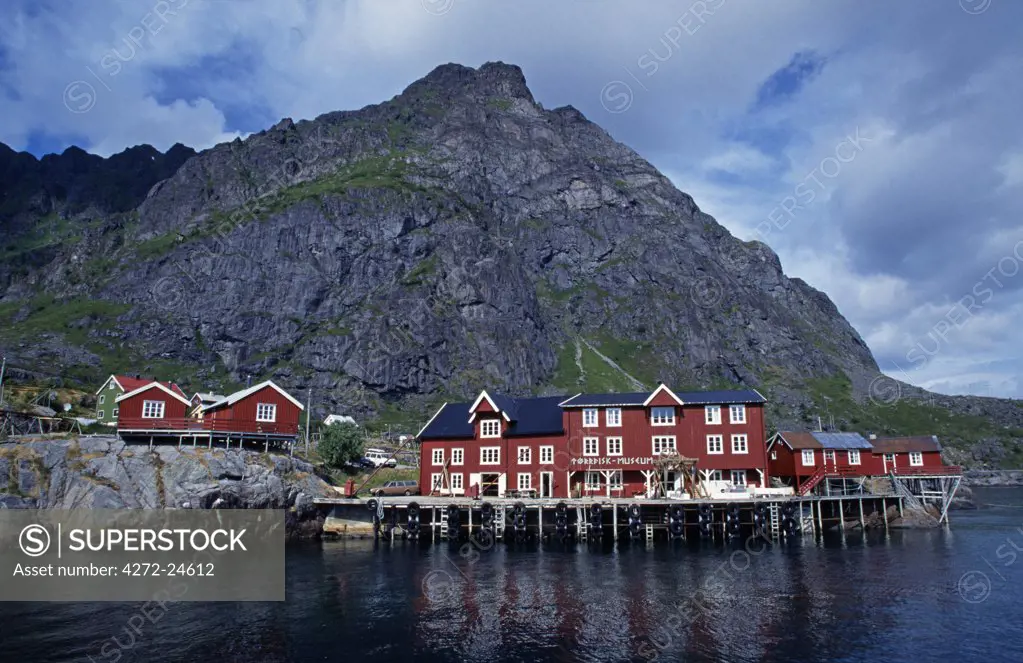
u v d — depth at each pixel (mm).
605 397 70125
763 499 57188
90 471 53406
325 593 37125
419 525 57688
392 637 29234
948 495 74062
